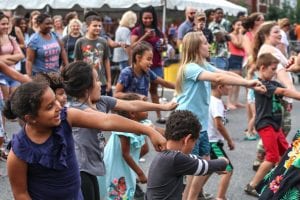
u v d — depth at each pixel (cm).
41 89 249
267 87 485
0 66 439
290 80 495
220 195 483
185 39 456
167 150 334
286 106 543
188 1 1379
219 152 484
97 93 349
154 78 598
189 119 336
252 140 759
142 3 1266
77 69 338
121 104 372
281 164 368
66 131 265
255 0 3497
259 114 504
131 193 423
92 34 728
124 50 1009
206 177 445
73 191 271
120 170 414
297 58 431
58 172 263
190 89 450
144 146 496
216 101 483
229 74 448
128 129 267
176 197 333
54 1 1324
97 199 355
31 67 712
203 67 454
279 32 601
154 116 930
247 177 580
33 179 262
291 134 802
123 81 579
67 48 834
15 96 251
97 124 266
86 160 343
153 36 873
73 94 338
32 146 256
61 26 1085
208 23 1112
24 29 1127
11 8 1360
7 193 518
